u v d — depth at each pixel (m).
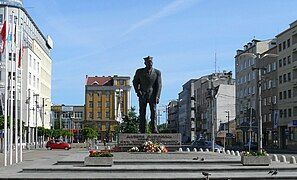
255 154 25.08
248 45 95.62
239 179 20.30
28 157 42.09
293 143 71.06
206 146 58.38
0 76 74.88
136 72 35.50
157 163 25.81
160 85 35.34
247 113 92.12
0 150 57.81
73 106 160.62
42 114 100.62
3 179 19.83
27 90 86.94
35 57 96.69
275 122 72.81
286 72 75.00
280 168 23.75
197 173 22.12
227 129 101.69
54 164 26.78
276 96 79.25
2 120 51.00
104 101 146.50
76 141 141.88
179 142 34.47
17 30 34.44
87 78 150.50
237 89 100.81
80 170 22.64
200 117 126.94
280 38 77.81
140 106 35.38
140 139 34.06
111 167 23.30
